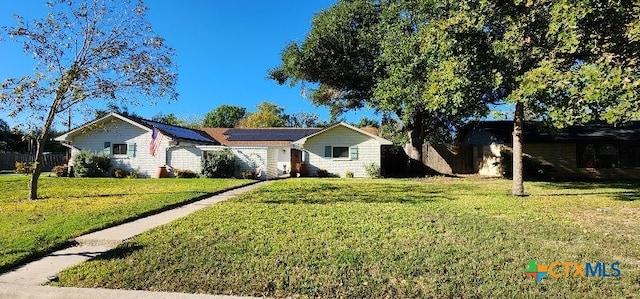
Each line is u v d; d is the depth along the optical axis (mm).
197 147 22391
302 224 7465
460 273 4605
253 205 10180
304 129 32656
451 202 10781
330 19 22688
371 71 23656
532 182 19250
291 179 21578
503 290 4117
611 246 5766
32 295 4258
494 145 24734
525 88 8922
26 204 10539
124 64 12172
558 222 7680
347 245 5859
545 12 10305
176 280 4504
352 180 20531
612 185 17250
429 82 12797
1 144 41188
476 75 12125
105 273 4770
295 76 25031
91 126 21859
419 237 6320
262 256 5336
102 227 7426
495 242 5980
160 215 8953
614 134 22922
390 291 4145
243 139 29609
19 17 11148
